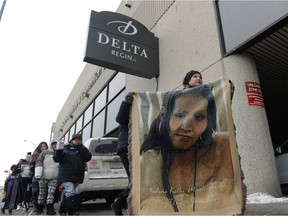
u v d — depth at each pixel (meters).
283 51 6.08
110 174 6.21
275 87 8.22
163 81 8.52
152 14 10.06
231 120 2.82
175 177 2.79
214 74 6.38
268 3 5.41
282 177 5.89
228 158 2.75
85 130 17.03
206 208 2.63
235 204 2.59
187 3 8.02
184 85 3.31
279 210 3.23
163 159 2.86
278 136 10.29
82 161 5.08
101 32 8.12
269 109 10.14
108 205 7.09
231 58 6.07
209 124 2.87
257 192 5.00
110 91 13.52
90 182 5.96
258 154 5.27
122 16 8.71
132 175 2.86
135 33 8.74
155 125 2.98
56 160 4.90
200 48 7.05
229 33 6.27
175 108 2.99
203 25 7.13
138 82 10.30
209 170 2.75
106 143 6.54
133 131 3.00
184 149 2.86
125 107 3.26
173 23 8.58
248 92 5.71
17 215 6.84
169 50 8.48
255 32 5.59
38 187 6.77
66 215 5.37
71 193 4.78
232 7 6.32
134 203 2.76
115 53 8.12
